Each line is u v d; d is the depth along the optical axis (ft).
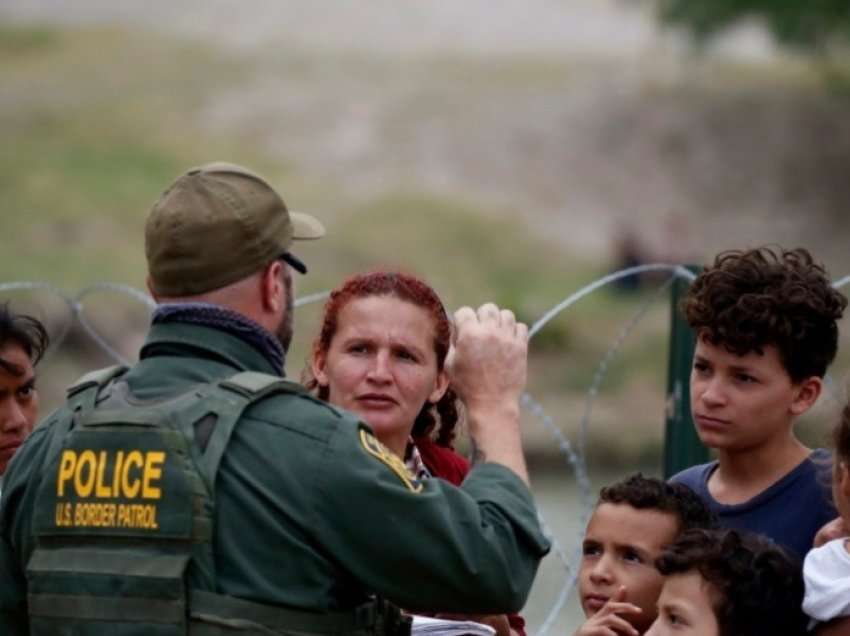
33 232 255.70
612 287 262.88
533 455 188.55
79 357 195.42
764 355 36.88
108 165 288.71
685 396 49.39
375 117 319.06
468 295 257.75
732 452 37.93
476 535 31.07
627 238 266.57
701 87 331.77
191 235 31.60
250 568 30.19
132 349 197.36
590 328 243.19
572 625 82.94
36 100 317.22
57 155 290.76
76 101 317.42
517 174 304.30
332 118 317.83
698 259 274.98
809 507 37.19
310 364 38.93
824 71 327.88
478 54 352.69
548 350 235.40
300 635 30.37
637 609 35.65
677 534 36.60
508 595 31.40
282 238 32.22
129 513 30.37
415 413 35.99
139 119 310.65
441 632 35.47
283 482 30.48
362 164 303.07
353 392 35.65
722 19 314.14
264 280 32.14
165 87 327.67
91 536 30.66
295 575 30.45
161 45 350.43
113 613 30.17
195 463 30.30
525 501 32.27
